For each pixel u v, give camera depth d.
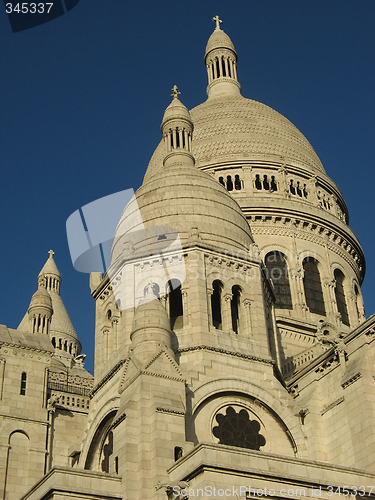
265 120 91.06
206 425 49.78
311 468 44.12
